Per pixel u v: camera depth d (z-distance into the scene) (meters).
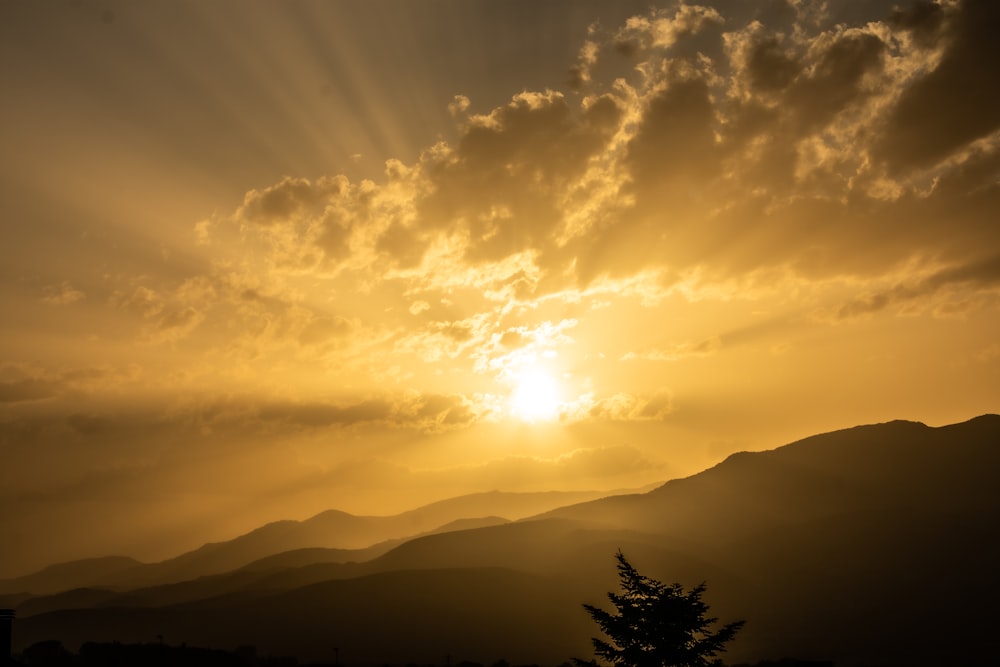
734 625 34.41
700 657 33.97
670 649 33.50
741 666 160.12
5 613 35.28
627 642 34.16
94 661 170.00
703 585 35.56
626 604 34.88
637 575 35.91
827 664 82.06
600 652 34.91
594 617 35.25
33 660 171.50
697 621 34.19
